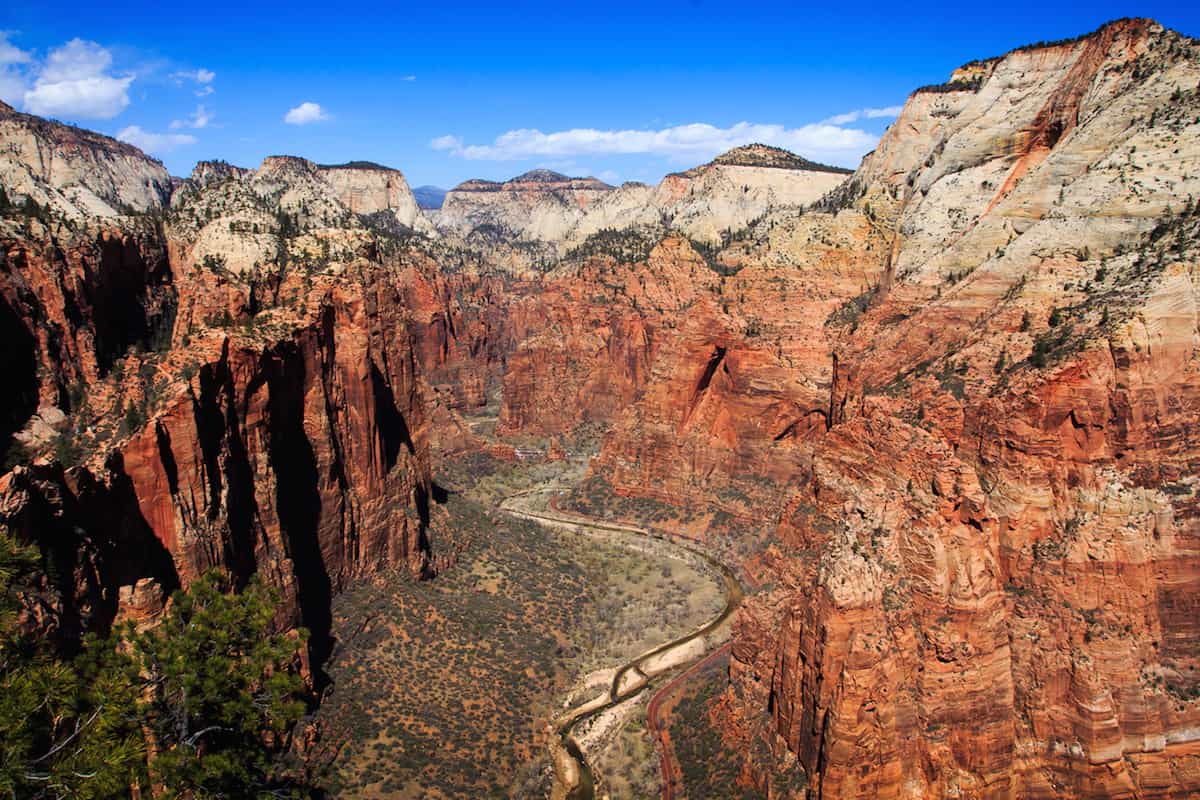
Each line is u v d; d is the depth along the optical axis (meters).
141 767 31.44
